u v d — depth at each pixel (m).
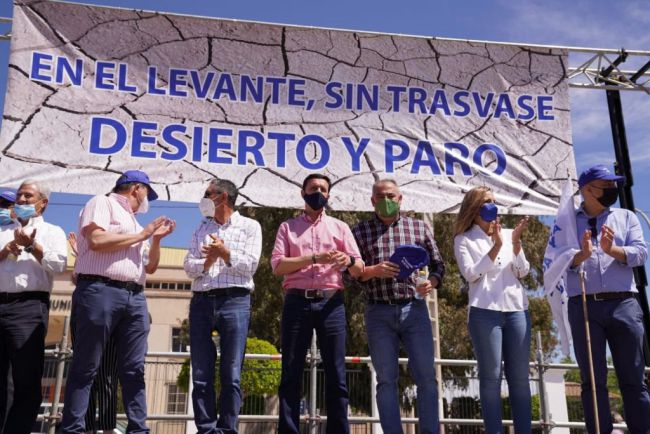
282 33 5.93
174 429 9.37
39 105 5.32
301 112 5.78
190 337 3.93
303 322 3.92
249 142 5.63
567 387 10.56
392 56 6.06
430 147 5.90
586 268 3.98
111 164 5.34
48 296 4.14
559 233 4.11
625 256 3.86
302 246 4.13
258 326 13.53
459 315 14.11
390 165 5.79
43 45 5.45
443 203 5.77
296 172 5.64
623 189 6.32
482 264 3.97
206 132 5.58
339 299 4.03
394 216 4.26
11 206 4.49
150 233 3.81
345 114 5.85
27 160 5.19
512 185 5.92
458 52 6.18
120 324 3.84
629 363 3.78
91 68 5.51
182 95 5.62
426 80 6.06
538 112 6.16
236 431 3.69
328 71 5.92
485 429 3.81
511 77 6.20
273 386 9.12
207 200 4.07
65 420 3.50
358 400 7.34
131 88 5.54
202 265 3.96
